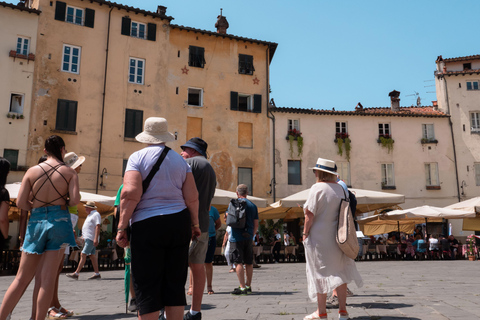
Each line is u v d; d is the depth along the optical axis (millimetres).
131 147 26766
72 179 4145
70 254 14961
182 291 3072
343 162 31906
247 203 7148
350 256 4395
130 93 27344
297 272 13148
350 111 32344
